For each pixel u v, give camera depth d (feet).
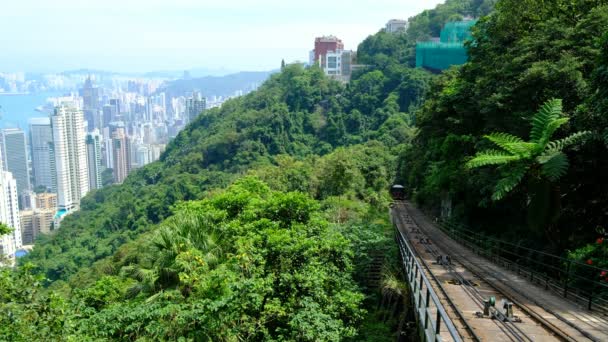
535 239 61.16
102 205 340.59
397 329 52.60
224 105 425.28
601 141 46.29
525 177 54.13
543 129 49.73
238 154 284.61
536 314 34.24
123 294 55.77
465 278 47.57
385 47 411.54
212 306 38.99
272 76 452.76
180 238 52.44
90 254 232.94
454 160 84.07
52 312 30.96
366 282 66.95
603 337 28.66
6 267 31.30
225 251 54.65
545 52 59.21
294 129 320.70
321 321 44.01
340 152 136.15
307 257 52.39
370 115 325.42
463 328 31.12
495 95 60.80
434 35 404.98
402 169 183.42
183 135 418.10
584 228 55.01
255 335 45.16
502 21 75.46
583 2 66.85
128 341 40.09
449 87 99.04
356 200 140.67
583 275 42.83
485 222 84.69
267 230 53.72
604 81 41.06
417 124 119.03
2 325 28.40
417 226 103.19
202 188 256.73
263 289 45.09
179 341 37.65
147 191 286.66
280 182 143.95
